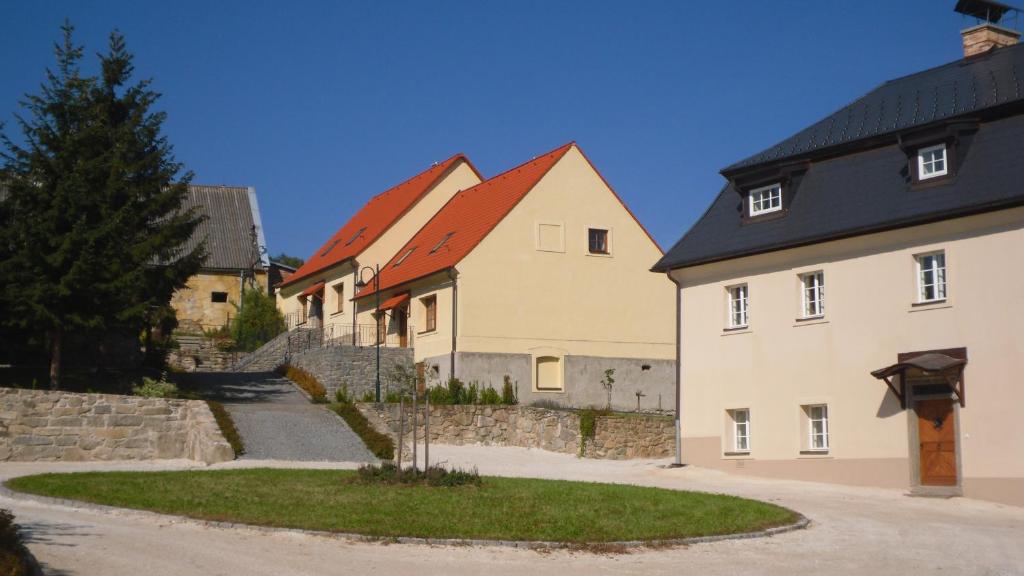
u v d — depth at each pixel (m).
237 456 26.19
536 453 32.19
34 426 25.64
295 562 13.66
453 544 15.57
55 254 29.00
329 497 18.52
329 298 51.06
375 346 42.62
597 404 40.81
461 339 39.03
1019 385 22.91
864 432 25.55
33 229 29.09
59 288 28.77
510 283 40.16
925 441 24.52
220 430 26.62
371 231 50.91
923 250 24.84
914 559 15.90
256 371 46.16
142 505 17.11
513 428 33.66
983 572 15.00
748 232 28.77
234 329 55.41
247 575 12.70
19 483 19.28
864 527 18.98
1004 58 27.73
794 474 26.83
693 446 29.42
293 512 16.88
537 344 40.16
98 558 13.08
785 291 27.59
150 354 41.62
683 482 26.02
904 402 24.81
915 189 25.44
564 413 32.41
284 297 57.75
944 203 24.31
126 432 26.53
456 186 50.62
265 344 49.72
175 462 25.83
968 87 27.00
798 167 28.05
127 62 35.94
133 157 34.50
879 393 25.34
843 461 25.86
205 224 66.50
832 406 26.20
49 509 17.08
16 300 28.70
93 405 26.31
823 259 26.81
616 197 42.44
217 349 51.41
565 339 40.69
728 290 29.25
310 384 39.38
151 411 26.98
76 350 37.03
